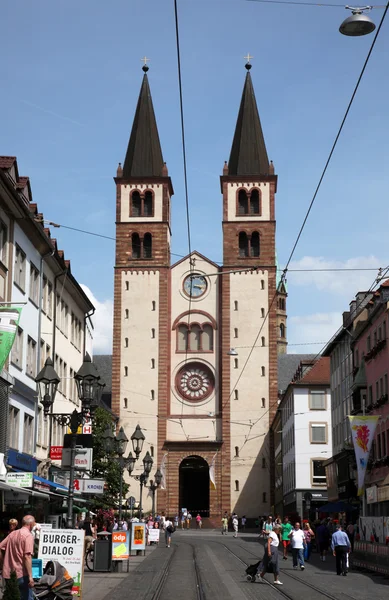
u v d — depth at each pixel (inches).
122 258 4247.0
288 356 6220.5
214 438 4114.2
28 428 1862.7
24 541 707.4
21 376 1777.8
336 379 3272.6
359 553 1640.0
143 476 2374.5
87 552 1540.4
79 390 1139.9
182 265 4276.6
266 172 4330.7
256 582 1289.4
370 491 2039.9
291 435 3725.4
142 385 4131.4
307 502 3526.1
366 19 836.0
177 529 4013.3
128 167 4350.4
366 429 2166.6
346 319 3024.1
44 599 785.6
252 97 4446.4
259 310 4185.5
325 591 1136.8
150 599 1019.9
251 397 4111.7
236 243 4256.9
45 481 1644.9
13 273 1691.7
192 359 4180.6
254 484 4042.8
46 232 2068.2
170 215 4456.2
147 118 4421.8
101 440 2748.5
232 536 3442.4
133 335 4175.7
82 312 2618.1
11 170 1754.4
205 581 1298.0
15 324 1300.4
